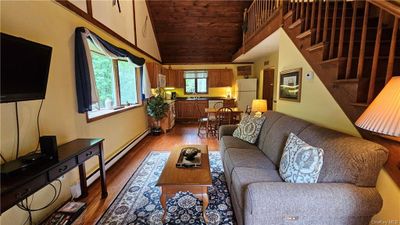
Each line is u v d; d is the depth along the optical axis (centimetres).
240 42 700
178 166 215
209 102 748
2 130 160
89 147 209
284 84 314
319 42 224
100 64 360
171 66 799
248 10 540
